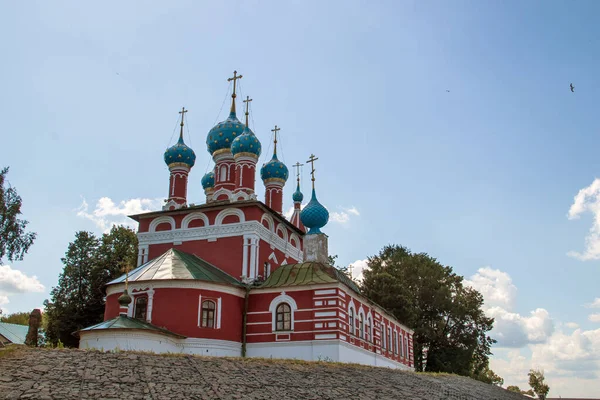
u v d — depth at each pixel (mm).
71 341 56375
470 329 72188
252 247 44031
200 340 37125
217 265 44594
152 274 38656
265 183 58875
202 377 20141
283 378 23109
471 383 44875
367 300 47031
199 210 46438
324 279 40844
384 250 91938
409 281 73875
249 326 40562
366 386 26234
